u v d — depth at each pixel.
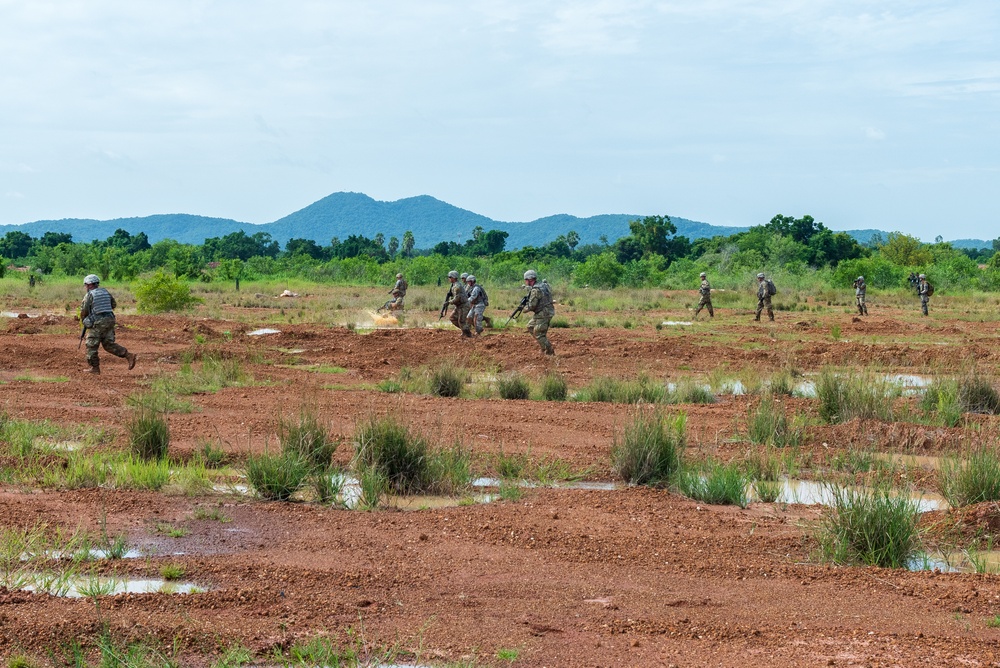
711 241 114.62
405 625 5.89
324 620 5.96
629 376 18.89
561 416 14.37
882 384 14.63
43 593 6.26
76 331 26.34
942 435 12.28
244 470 10.33
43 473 9.84
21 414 13.32
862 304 38.78
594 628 5.90
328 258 136.38
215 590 6.45
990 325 33.69
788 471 11.02
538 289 21.89
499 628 5.87
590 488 10.22
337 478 9.69
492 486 10.27
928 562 7.68
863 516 7.73
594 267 63.41
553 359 21.64
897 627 5.95
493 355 22.28
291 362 21.28
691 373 20.16
